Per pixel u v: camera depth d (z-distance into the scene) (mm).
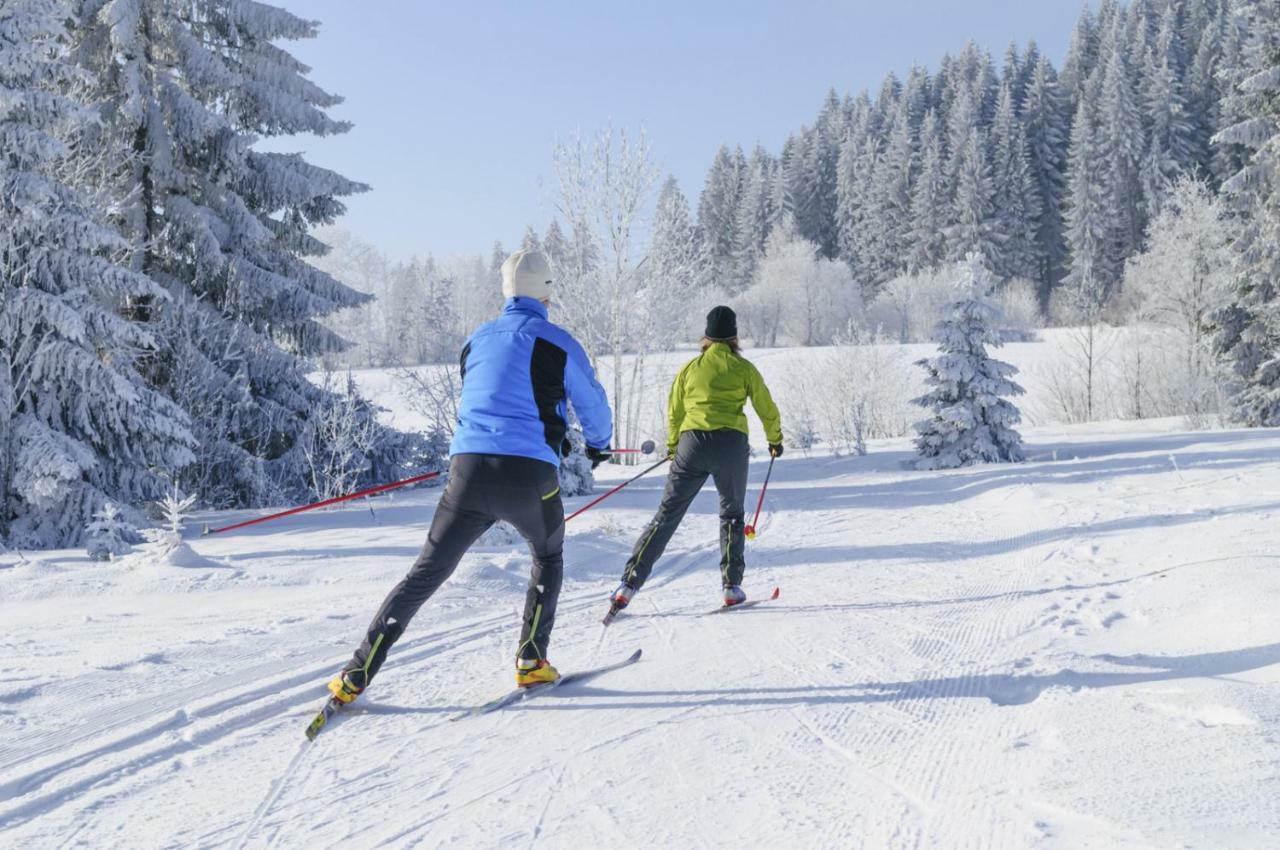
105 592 6414
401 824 2740
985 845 2305
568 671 4410
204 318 15953
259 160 17469
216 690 4059
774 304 75188
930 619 5359
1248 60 27906
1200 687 3369
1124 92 76188
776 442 5988
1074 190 77375
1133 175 76625
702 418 5727
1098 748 2859
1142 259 37906
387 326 85125
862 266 85375
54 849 2600
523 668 4023
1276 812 2221
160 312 15703
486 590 6371
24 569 6961
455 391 18094
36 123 11758
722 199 102375
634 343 26922
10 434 11062
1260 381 27000
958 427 17625
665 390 28234
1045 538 8078
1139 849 2094
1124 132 76062
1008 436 17625
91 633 5137
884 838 2465
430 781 3074
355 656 3816
